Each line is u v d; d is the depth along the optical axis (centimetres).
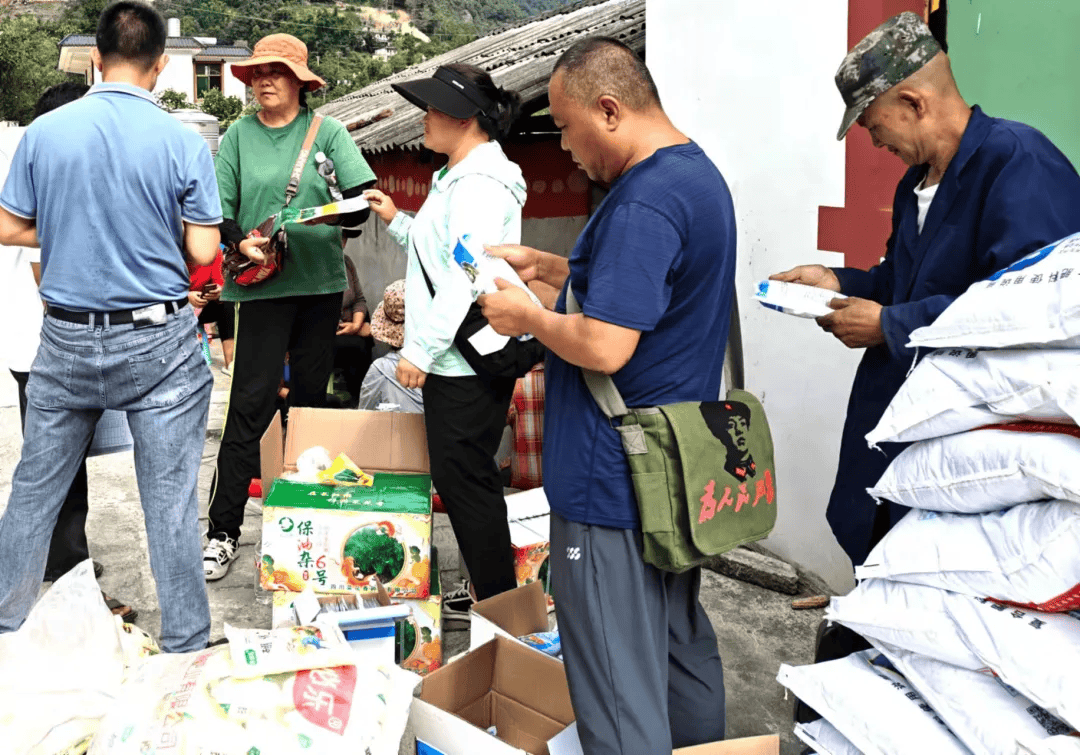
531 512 351
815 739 204
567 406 203
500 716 252
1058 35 264
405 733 233
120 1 261
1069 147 265
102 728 209
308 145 370
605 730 198
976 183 210
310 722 204
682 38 393
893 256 246
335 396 568
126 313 260
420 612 294
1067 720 163
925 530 194
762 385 368
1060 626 173
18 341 329
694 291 195
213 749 198
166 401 269
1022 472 174
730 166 376
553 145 620
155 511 272
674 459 192
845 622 203
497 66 730
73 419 271
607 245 188
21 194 256
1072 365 171
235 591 353
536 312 199
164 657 230
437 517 436
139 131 256
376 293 844
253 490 442
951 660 184
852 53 219
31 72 7444
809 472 349
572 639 204
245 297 367
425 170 737
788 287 238
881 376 236
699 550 190
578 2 1108
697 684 220
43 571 284
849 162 325
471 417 296
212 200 272
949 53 292
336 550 292
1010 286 183
